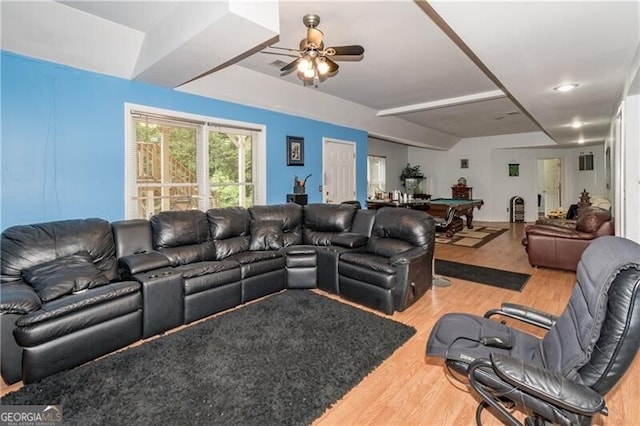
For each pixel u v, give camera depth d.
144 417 1.68
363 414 1.72
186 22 2.40
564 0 1.82
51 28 2.60
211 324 2.77
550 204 10.79
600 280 1.25
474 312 3.04
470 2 1.85
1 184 2.65
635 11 1.92
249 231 3.88
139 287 2.45
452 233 6.98
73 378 1.99
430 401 1.83
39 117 2.81
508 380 1.18
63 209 2.98
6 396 1.82
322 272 3.62
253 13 2.12
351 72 4.01
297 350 2.34
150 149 3.70
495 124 7.52
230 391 1.89
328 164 5.91
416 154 11.02
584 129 6.27
